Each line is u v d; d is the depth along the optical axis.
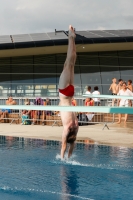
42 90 28.03
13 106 6.77
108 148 10.97
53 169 7.91
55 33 27.33
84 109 6.06
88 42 23.92
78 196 5.86
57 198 5.77
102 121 19.44
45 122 19.72
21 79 28.06
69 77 7.67
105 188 6.35
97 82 28.31
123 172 7.62
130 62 28.44
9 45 23.56
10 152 10.24
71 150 8.41
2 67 28.05
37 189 6.29
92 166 8.20
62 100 7.79
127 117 20.62
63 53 28.22
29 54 27.56
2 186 6.48
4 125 19.61
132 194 5.99
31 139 13.27
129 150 10.54
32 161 8.87
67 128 7.96
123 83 18.55
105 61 28.47
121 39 24.31
